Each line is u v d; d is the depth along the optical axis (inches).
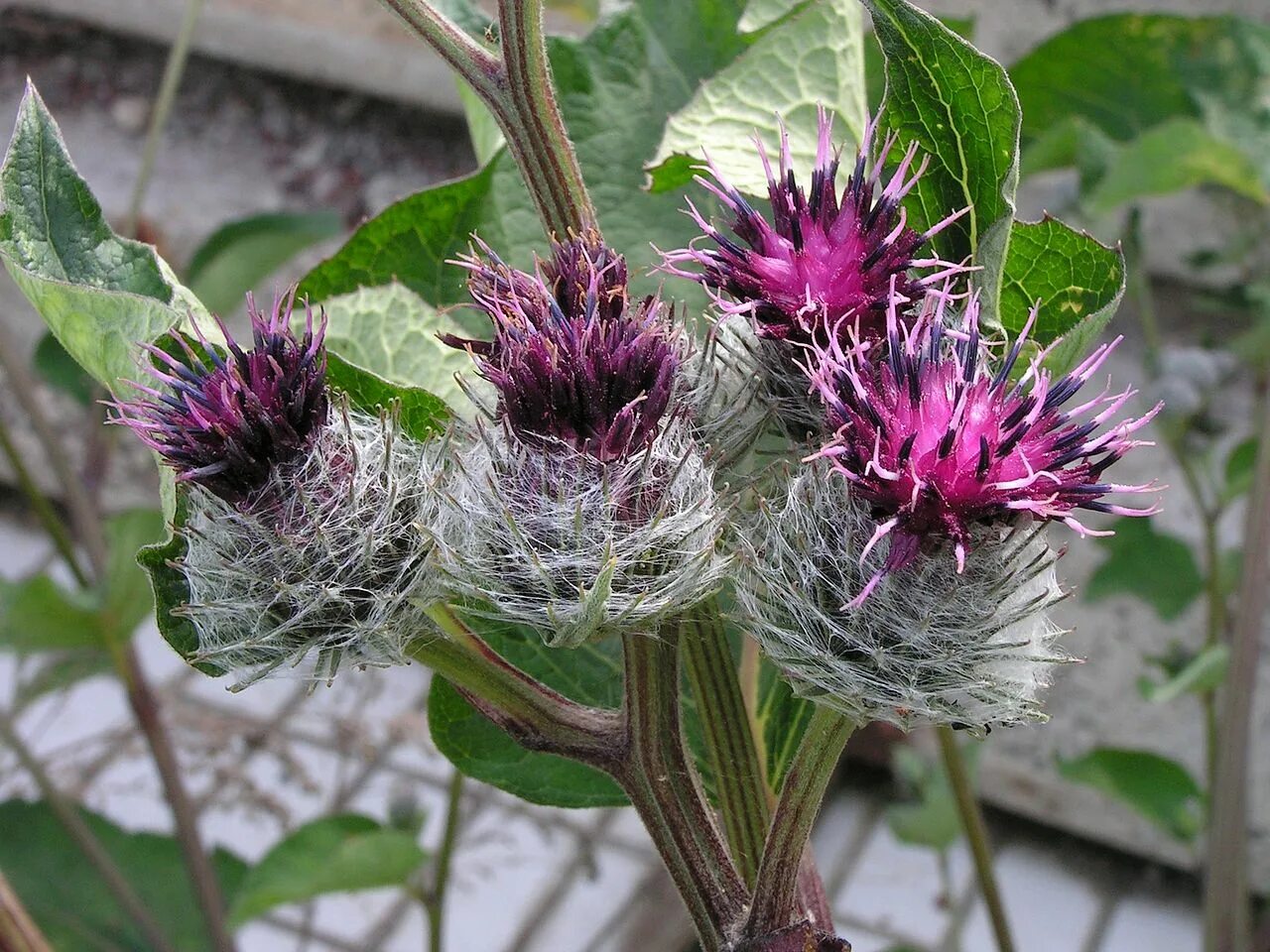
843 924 17.3
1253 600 8.5
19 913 8.3
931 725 4.7
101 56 22.2
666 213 7.4
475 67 5.1
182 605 4.8
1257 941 14.8
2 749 17.9
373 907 17.6
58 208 5.2
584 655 7.0
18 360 12.5
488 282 4.9
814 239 4.8
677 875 5.1
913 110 5.2
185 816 11.5
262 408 4.6
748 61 6.5
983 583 4.4
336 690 16.8
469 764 7.0
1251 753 16.5
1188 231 15.6
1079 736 17.4
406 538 4.7
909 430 4.3
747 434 4.9
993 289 5.0
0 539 21.7
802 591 4.5
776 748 6.6
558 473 4.5
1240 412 15.7
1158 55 10.6
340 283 7.0
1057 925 17.3
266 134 21.2
